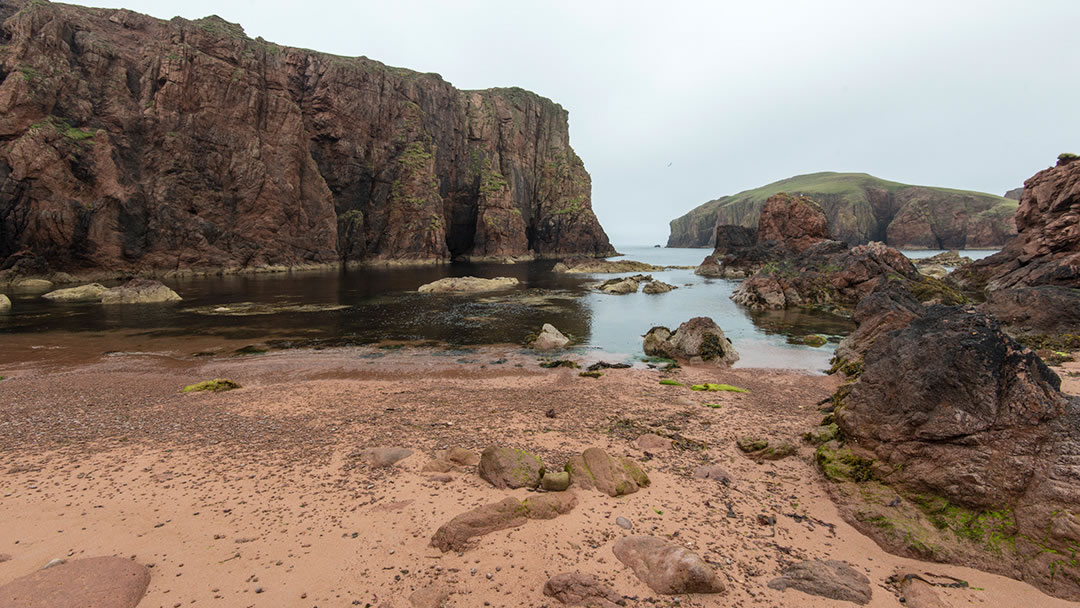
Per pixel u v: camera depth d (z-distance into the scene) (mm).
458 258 124375
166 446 12750
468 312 41219
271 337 30531
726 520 9289
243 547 8133
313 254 83250
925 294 39250
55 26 59188
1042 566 7555
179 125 66688
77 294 45656
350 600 6898
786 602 7023
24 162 53156
